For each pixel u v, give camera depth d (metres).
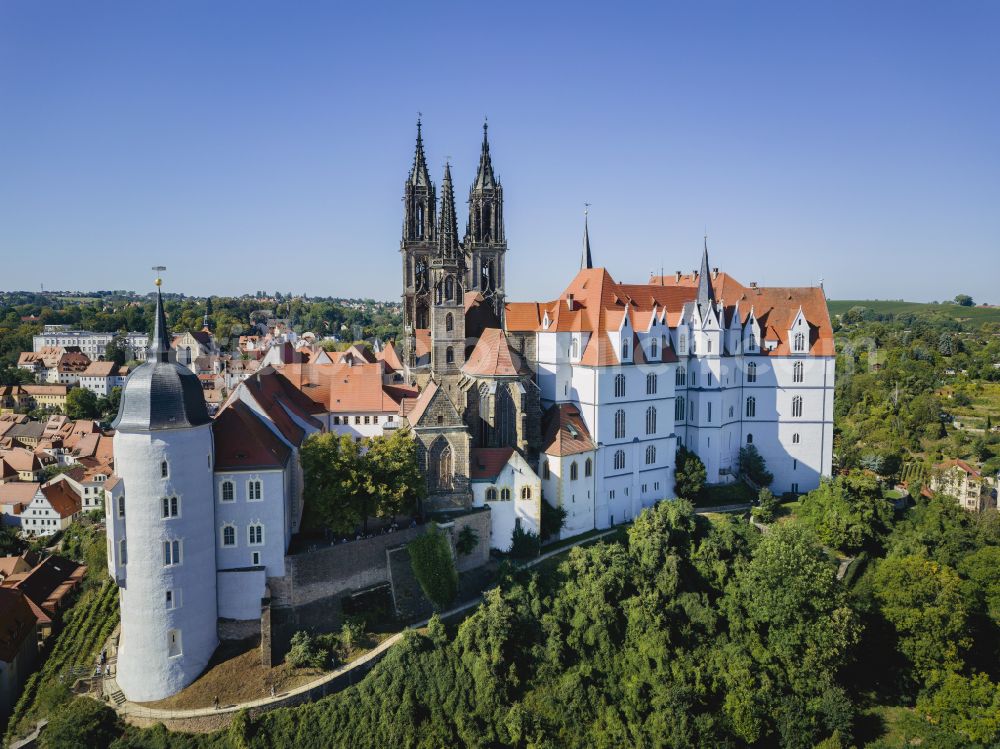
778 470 151.12
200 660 88.56
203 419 88.25
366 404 137.50
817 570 97.94
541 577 102.94
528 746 84.25
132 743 81.88
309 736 82.75
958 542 123.12
